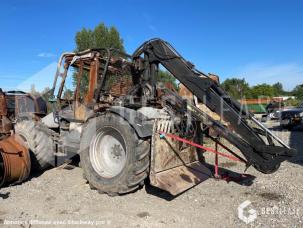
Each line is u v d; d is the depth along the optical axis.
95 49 4.66
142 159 3.77
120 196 3.90
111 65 4.79
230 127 4.09
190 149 4.62
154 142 3.79
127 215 3.30
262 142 3.79
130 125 3.81
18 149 4.38
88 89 4.73
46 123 5.43
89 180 4.12
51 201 3.75
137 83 4.96
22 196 3.94
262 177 4.73
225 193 3.98
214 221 3.13
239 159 4.05
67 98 5.11
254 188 4.17
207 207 3.52
